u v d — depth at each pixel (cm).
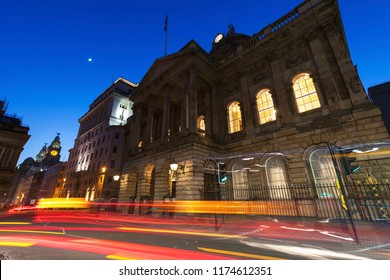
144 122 2998
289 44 1706
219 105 2117
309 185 1274
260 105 1797
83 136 5984
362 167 1106
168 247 680
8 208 4059
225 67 2138
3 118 4084
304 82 1556
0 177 3631
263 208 1370
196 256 560
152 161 2030
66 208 4862
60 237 867
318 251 640
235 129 1950
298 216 1177
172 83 2316
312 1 1576
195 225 1275
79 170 5375
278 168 1475
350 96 1260
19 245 688
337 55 1385
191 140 1669
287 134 1484
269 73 1778
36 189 7325
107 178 4219
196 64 2058
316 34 1537
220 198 1622
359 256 580
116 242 757
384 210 946
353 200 1048
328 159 1255
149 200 1967
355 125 1202
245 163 1670
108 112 5112
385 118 1891
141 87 2672
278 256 571
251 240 832
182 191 1605
